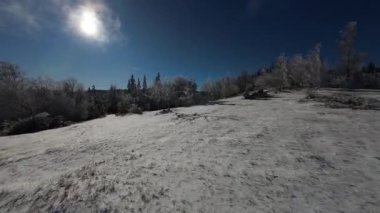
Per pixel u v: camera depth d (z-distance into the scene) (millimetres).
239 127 10195
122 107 40531
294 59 46031
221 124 11266
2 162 7820
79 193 4461
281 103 20188
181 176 5090
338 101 17703
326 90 31922
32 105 30406
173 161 6105
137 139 9328
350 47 42375
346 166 5180
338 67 44156
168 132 10281
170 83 43250
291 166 5336
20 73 33344
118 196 4273
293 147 6754
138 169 5629
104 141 9625
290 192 4152
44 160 7477
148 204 3969
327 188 4223
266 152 6426
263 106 18656
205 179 4879
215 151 6781
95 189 4594
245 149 6805
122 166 5922
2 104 28906
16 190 4922
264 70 59250
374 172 4789
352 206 3611
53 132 15656
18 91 30500
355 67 42281
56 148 9266
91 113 38031
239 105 21359
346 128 8945
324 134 8125
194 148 7230
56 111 32156
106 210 3836
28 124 21188
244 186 4477
